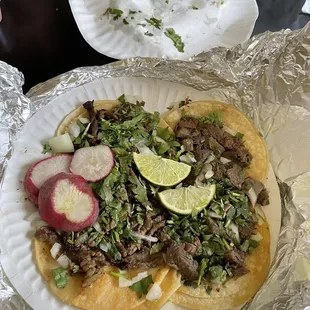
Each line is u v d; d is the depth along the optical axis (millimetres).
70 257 218
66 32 279
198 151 247
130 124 246
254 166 248
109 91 260
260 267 223
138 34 276
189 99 264
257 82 262
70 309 210
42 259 216
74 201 218
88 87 259
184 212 229
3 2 271
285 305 204
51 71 271
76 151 235
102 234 221
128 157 237
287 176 246
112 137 242
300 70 255
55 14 278
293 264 213
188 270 216
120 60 262
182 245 222
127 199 228
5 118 233
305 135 250
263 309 206
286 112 257
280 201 242
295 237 221
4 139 230
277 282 211
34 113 247
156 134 250
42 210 217
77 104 255
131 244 221
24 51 268
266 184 246
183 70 262
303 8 316
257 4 306
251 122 262
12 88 237
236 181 241
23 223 223
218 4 289
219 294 217
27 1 275
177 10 284
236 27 292
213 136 252
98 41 275
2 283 208
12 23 270
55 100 253
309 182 239
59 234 222
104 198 224
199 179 239
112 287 214
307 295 204
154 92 264
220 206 232
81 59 277
